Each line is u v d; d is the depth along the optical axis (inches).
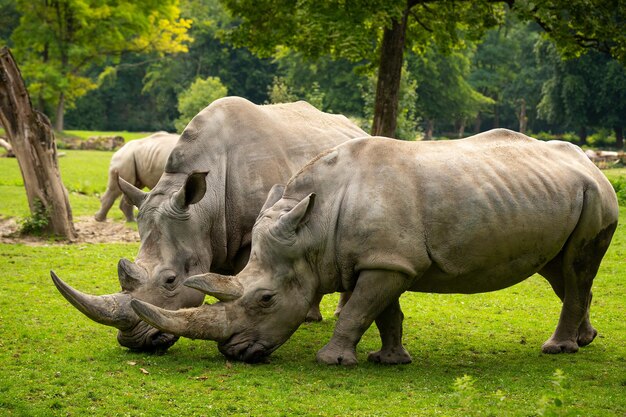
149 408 245.0
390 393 263.1
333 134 366.9
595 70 2231.8
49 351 309.4
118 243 608.7
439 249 292.7
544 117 3021.7
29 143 612.1
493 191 298.5
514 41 3351.4
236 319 281.6
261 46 809.5
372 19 677.3
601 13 708.7
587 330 341.7
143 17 2080.5
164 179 318.7
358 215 286.8
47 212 615.2
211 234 322.7
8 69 604.1
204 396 255.8
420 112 2731.3
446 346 341.1
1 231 639.1
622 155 1269.7
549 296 454.6
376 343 344.5
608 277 502.0
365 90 2361.0
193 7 3506.4
